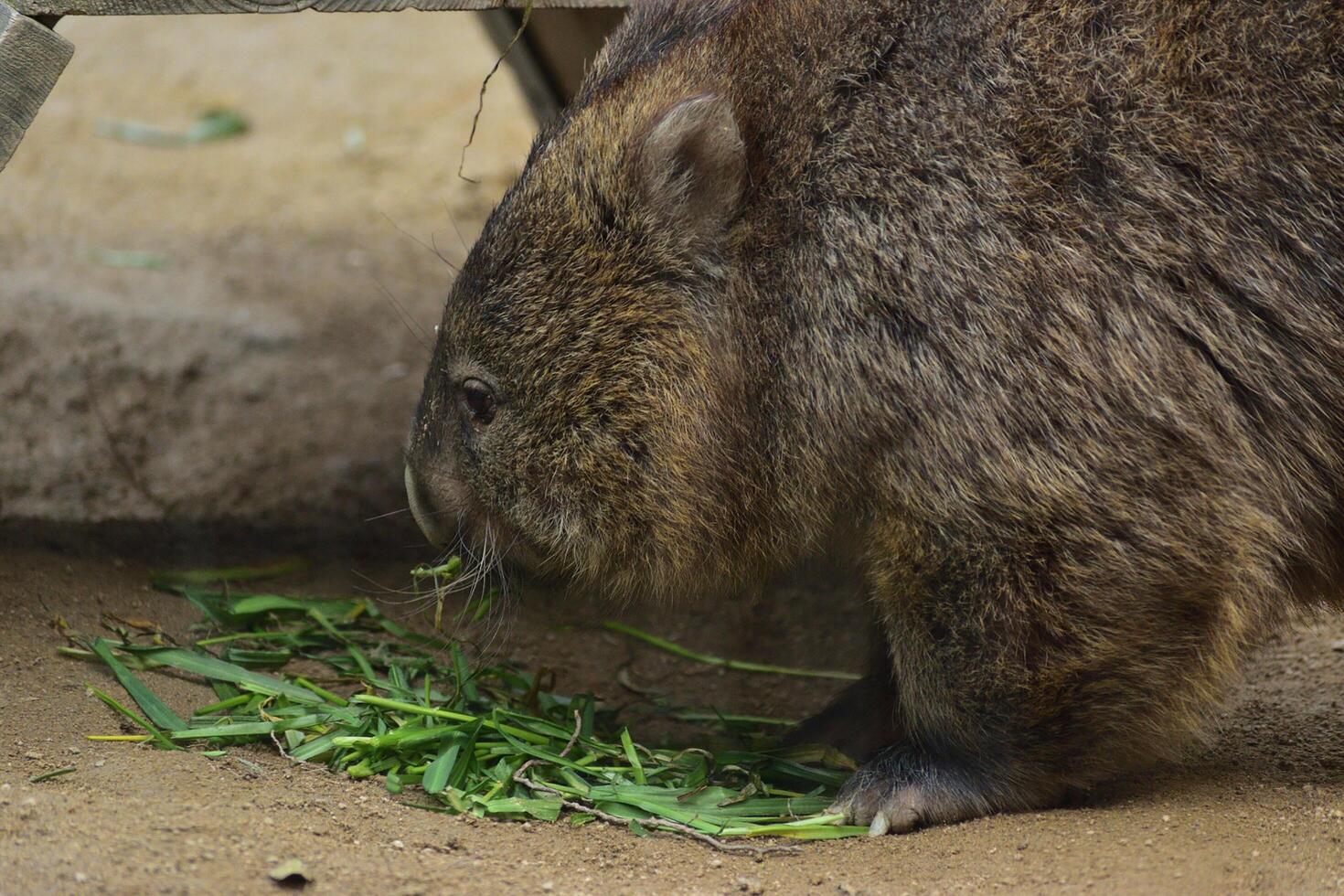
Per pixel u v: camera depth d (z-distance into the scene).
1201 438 6.09
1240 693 7.99
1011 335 6.13
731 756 7.27
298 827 5.85
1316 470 6.39
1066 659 6.18
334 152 18.20
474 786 6.68
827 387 6.41
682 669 9.04
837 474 6.51
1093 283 6.12
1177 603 6.12
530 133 18.31
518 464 6.93
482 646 8.73
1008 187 6.23
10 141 6.96
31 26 6.88
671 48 6.99
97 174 17.25
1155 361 6.09
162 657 7.57
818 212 6.47
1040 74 6.29
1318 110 6.16
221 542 9.63
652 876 5.85
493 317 6.85
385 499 10.41
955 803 6.51
